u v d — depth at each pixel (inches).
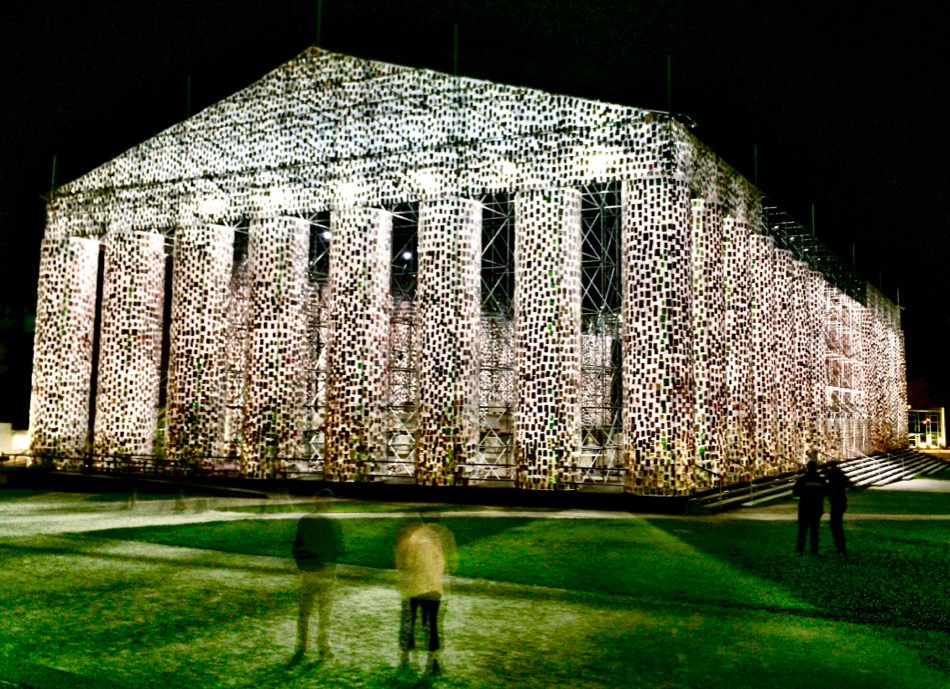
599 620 390.3
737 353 1048.8
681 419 844.6
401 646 319.0
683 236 864.9
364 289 997.8
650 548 588.4
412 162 984.9
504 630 372.2
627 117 888.9
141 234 1147.9
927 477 1519.4
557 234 907.4
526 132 933.8
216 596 438.9
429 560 313.9
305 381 1232.2
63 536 644.1
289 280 1042.7
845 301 1686.8
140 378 1130.7
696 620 391.2
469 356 948.0
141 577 487.8
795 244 1325.0
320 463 1077.8
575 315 906.7
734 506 884.0
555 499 861.2
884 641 357.1
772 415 1131.9
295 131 1057.5
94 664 320.2
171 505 871.7
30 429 1175.6
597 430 1176.2
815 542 567.5
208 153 1107.3
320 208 1028.5
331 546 334.0
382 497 937.5
